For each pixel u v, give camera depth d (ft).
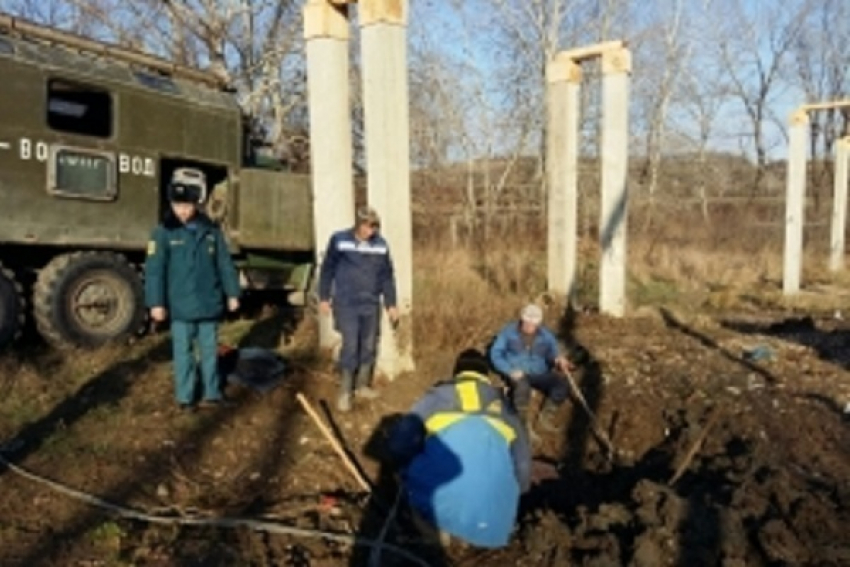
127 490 17.44
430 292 30.53
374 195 23.63
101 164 28.68
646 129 96.43
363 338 22.24
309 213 35.50
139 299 29.53
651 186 92.38
